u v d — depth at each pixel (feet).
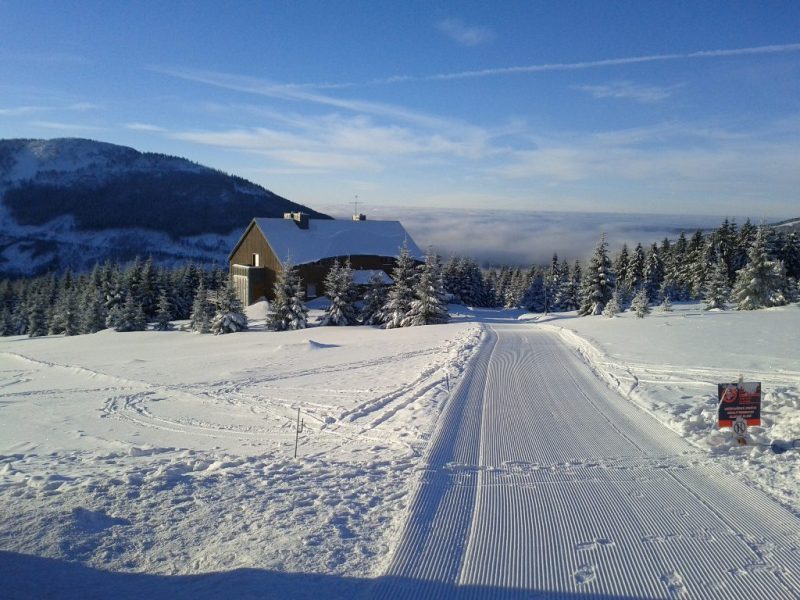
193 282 265.54
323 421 45.52
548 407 44.24
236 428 46.91
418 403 46.34
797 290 166.81
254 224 222.07
